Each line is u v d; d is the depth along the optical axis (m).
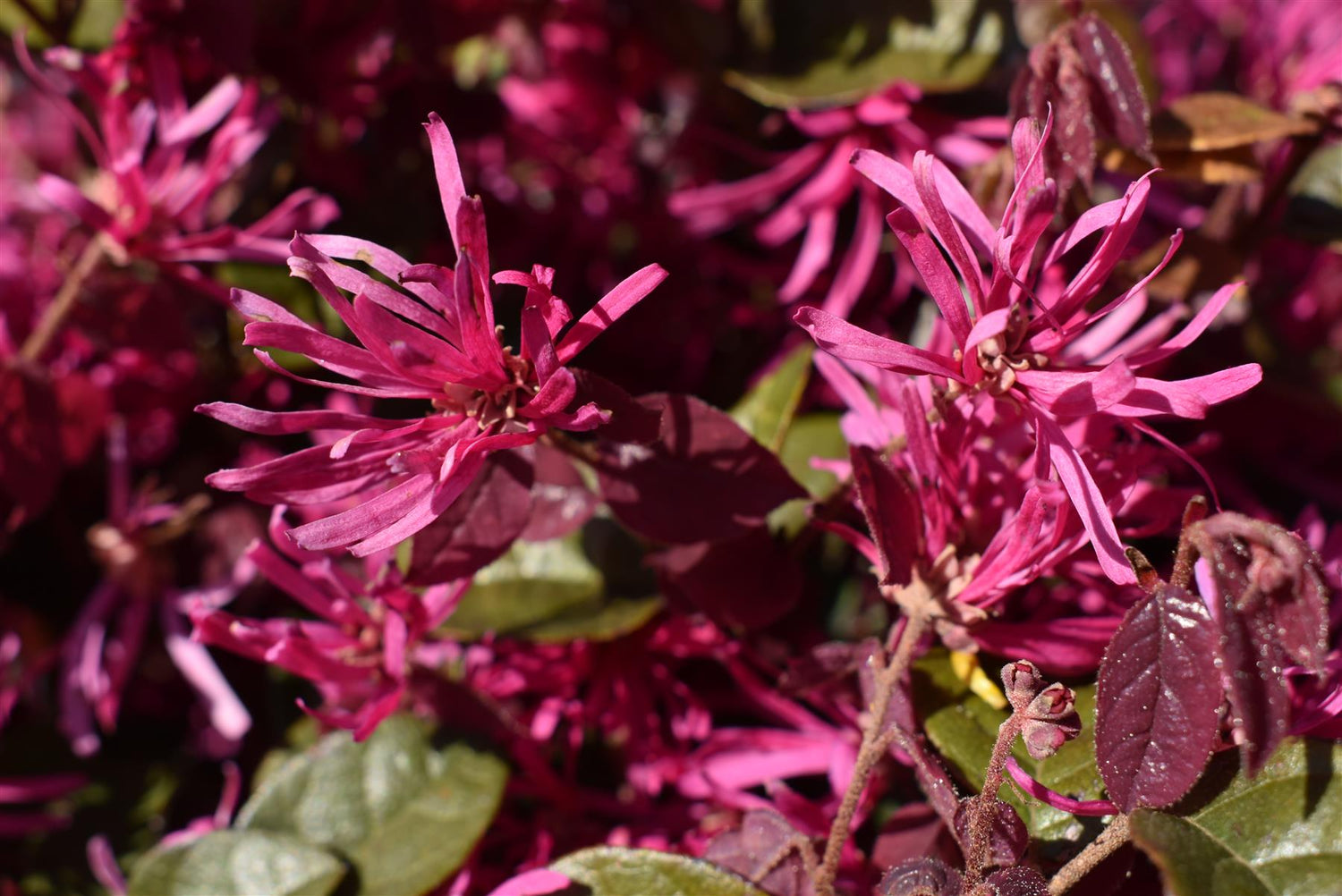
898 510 0.31
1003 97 0.38
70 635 0.39
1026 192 0.30
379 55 0.41
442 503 0.30
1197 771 0.29
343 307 0.29
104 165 0.37
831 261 0.39
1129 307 0.32
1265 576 0.28
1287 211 0.37
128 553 0.39
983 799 0.29
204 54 0.37
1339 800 0.29
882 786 0.33
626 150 0.43
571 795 0.35
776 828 0.31
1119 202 0.30
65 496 0.40
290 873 0.33
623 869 0.31
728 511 0.32
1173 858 0.28
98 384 0.38
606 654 0.35
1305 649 0.28
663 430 0.32
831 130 0.37
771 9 0.40
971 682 0.32
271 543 0.39
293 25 0.39
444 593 0.34
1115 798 0.29
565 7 0.42
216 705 0.38
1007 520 0.31
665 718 0.36
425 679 0.34
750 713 0.36
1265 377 0.38
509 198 0.41
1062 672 0.31
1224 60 0.45
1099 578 0.32
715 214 0.39
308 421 0.30
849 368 0.37
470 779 0.34
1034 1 0.40
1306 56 0.42
